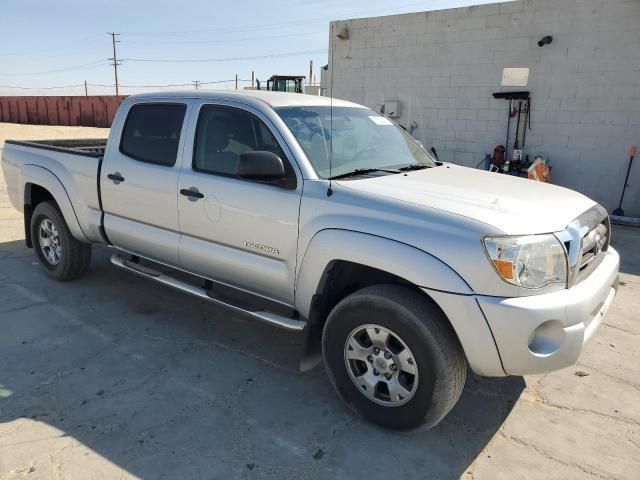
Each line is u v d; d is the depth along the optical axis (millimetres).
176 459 2684
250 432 2918
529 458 2758
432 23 10156
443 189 3072
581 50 8805
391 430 2922
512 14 9281
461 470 2658
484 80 9820
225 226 3484
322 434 2918
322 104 3879
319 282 3016
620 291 5312
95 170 4410
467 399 3326
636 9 8227
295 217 3104
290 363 3729
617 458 2766
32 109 36688
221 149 3576
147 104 4113
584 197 3441
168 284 3994
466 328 2521
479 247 2492
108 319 4371
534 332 2494
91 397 3223
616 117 8734
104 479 2527
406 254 2637
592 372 3668
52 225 5098
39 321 4293
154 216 3986
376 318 2785
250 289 3531
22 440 2793
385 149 3881
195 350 3877
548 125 9352
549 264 2545
